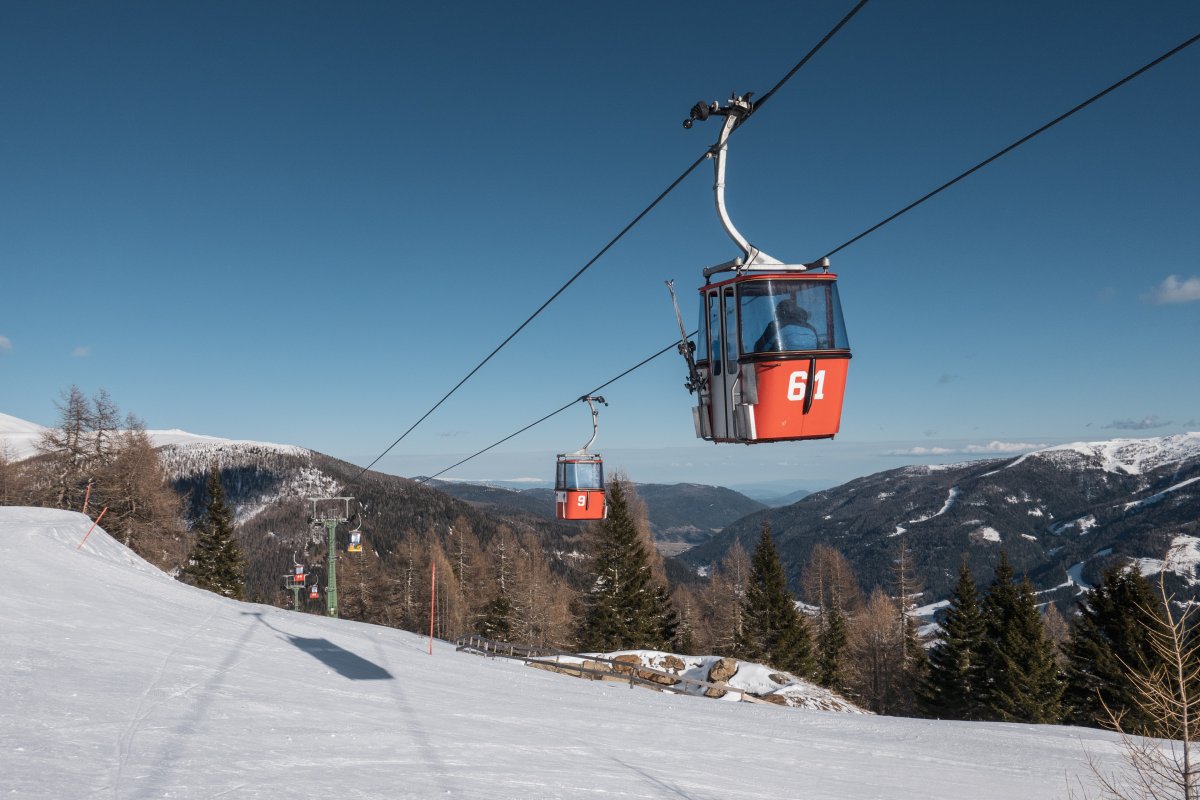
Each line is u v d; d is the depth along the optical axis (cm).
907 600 6800
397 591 9400
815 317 854
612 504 5531
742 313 846
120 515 6122
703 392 936
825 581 9369
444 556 8719
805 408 843
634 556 5478
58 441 6266
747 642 5722
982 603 5216
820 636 6950
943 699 5312
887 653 6825
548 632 7181
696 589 13350
